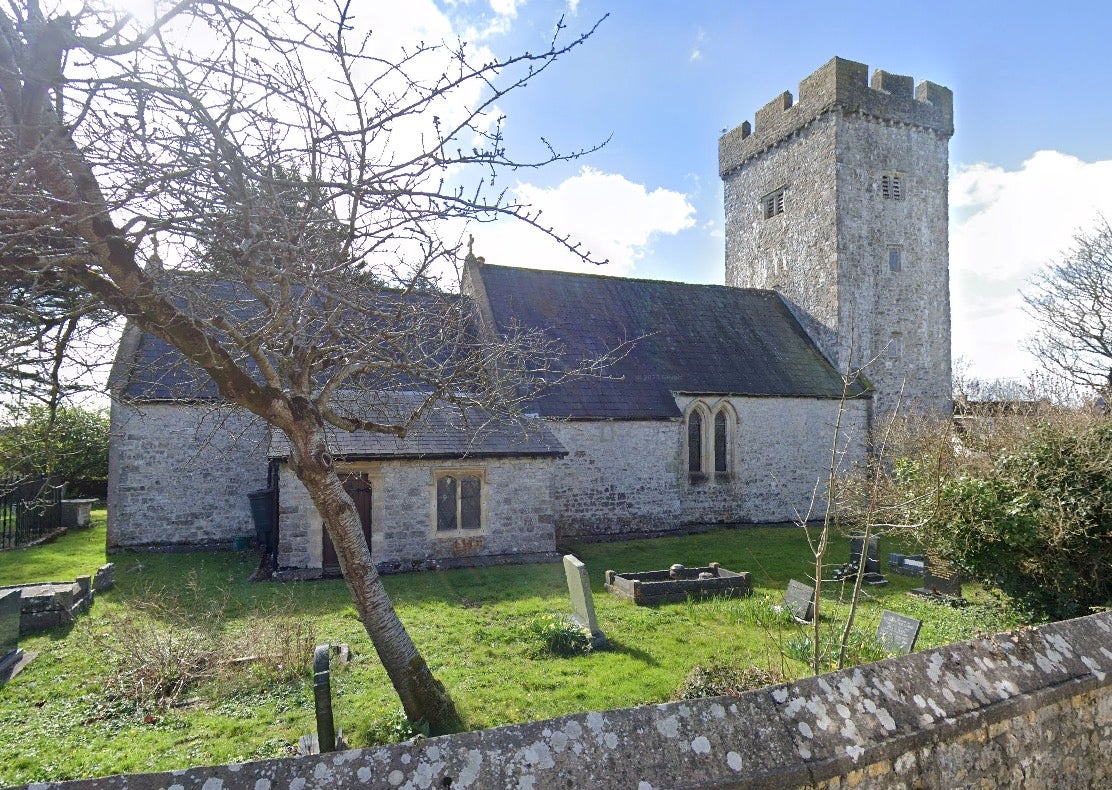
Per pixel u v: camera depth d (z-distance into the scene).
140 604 9.30
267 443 12.70
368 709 6.34
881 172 22.84
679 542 16.47
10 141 3.72
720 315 22.14
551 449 14.13
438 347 6.98
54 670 7.46
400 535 12.87
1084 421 9.59
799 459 20.05
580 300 20.05
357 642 8.30
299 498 12.08
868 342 22.22
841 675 3.39
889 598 10.66
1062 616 8.11
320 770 2.48
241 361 6.78
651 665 7.62
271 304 5.32
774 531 18.30
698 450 19.06
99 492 24.45
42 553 14.69
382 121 4.34
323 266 5.20
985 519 8.35
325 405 6.43
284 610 8.86
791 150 23.95
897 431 17.88
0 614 7.47
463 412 7.32
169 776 2.41
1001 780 3.60
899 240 23.02
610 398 17.34
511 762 2.62
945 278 23.73
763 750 2.92
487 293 18.41
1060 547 7.98
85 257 3.99
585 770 2.66
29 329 4.78
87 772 5.23
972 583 11.48
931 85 23.92
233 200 4.09
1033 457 8.68
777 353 21.50
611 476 16.97
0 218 3.83
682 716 2.95
